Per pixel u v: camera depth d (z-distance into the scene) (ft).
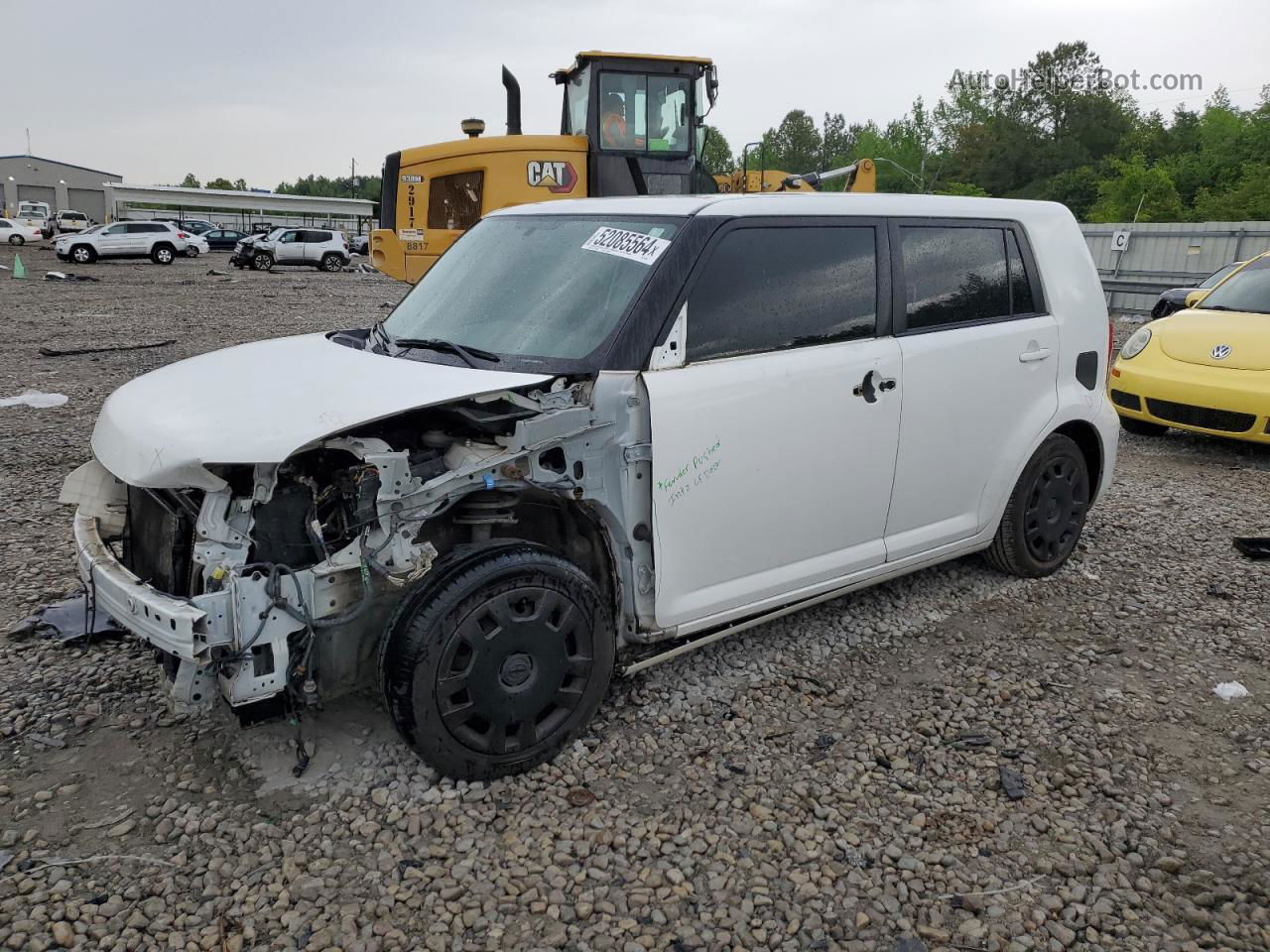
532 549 10.16
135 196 304.91
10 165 279.90
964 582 15.97
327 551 9.43
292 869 8.87
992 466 14.60
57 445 24.27
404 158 42.09
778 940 8.21
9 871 8.79
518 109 42.45
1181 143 215.92
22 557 16.38
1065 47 256.93
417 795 9.99
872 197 13.30
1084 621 14.65
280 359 11.64
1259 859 9.32
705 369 11.11
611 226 12.25
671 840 9.47
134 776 10.27
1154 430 28.07
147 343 43.24
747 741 11.24
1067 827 9.75
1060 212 15.76
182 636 8.57
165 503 9.96
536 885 8.82
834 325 12.42
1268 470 24.17
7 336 45.06
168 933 8.11
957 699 12.28
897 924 8.44
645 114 39.24
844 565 13.00
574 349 10.87
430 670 9.50
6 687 12.03
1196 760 11.01
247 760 10.53
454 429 10.63
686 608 11.35
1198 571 16.69
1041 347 14.87
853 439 12.52
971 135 231.30
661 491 10.79
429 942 8.09
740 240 11.66
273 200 316.81
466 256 13.74
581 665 10.59
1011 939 8.28
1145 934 8.36
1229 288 27.78
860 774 10.64
